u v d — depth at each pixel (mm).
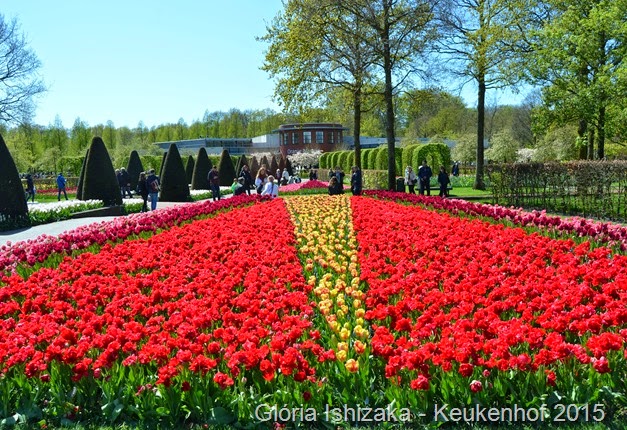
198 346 5066
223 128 145000
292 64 33531
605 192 19344
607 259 8469
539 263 8164
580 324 5203
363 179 42156
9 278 7848
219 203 20344
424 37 29297
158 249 10672
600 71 29734
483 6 33156
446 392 4707
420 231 11953
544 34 30156
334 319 5938
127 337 5434
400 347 5051
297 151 96125
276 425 4688
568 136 52562
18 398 5059
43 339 5598
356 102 33938
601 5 29938
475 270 7695
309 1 29812
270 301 6855
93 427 4820
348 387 4938
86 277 8070
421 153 42688
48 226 20391
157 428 4754
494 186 25047
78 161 68625
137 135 137500
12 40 45531
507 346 4746
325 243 11641
